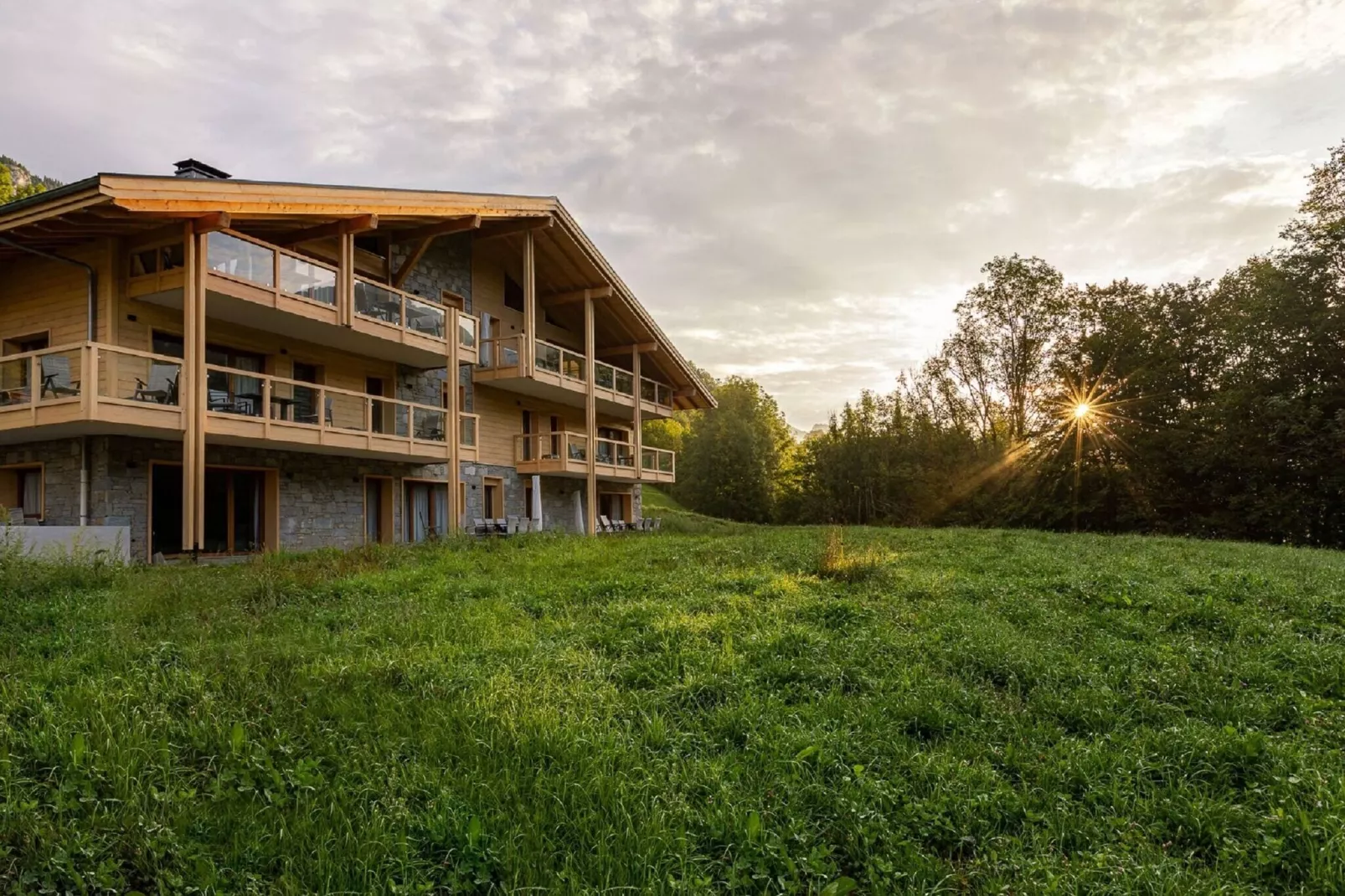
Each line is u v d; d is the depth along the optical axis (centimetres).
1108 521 3244
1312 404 2450
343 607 844
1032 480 3478
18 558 962
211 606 834
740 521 5025
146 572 1087
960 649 648
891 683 564
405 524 1994
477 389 2275
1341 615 794
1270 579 1012
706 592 927
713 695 545
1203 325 3078
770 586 952
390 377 1928
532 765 420
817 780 408
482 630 724
